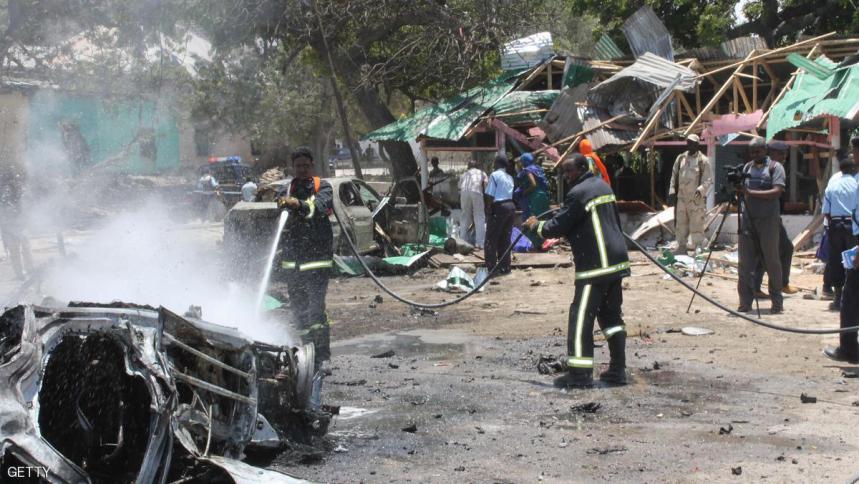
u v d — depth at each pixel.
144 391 4.28
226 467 4.10
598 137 17.88
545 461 5.09
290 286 7.56
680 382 6.98
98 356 4.33
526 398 6.57
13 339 4.15
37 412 3.80
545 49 21.12
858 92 14.88
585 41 33.56
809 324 9.28
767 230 9.84
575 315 6.87
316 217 7.49
